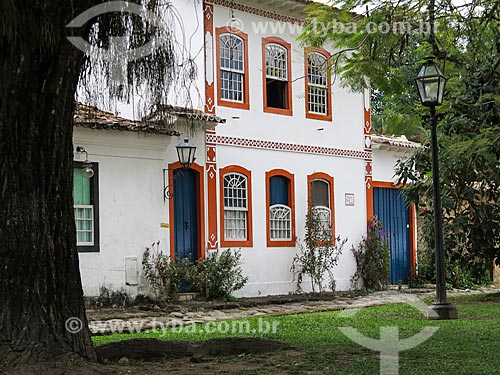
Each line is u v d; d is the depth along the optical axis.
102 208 15.91
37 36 7.09
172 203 17.20
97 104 9.16
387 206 23.00
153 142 16.69
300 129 20.39
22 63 7.16
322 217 20.84
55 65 7.36
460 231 17.09
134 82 8.98
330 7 12.93
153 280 16.45
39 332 7.31
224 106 18.55
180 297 16.97
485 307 15.59
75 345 7.59
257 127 19.30
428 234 17.92
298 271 20.00
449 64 15.59
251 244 18.98
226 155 18.53
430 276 23.22
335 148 21.34
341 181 21.47
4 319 7.23
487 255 17.39
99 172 15.90
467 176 16.73
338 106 21.52
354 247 21.61
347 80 14.02
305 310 16.12
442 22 12.97
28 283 7.33
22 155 7.32
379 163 22.77
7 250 7.26
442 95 13.62
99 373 7.30
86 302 15.50
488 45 14.55
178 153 16.98
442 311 13.44
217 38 18.48
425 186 17.61
